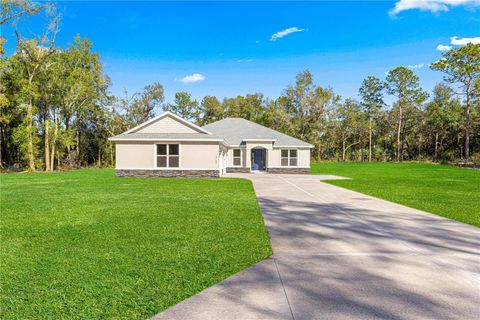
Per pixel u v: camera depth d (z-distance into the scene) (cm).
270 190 1407
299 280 399
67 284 384
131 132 2350
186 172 2255
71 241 570
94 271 426
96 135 4700
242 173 2919
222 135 3134
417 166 4031
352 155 6412
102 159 4891
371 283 389
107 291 365
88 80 3753
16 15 2894
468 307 328
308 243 566
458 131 5309
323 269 438
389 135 6084
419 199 1134
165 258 480
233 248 531
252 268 439
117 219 755
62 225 692
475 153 5038
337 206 970
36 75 3309
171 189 1418
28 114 3194
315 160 5950
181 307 328
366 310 321
